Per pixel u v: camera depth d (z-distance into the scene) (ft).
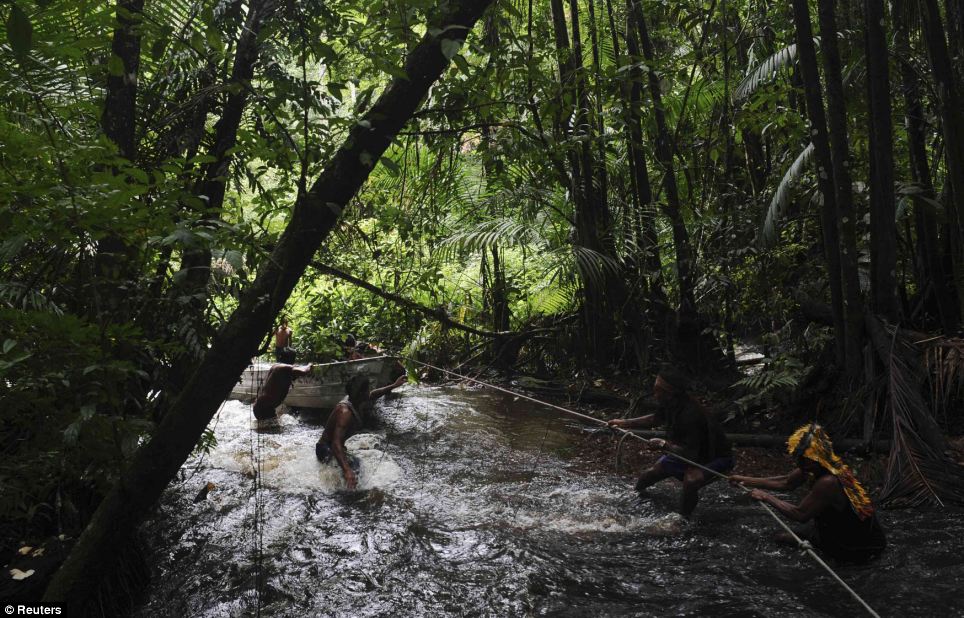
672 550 17.37
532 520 19.47
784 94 27.96
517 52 20.20
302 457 24.70
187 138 16.44
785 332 30.14
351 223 27.32
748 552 17.03
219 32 12.81
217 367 11.22
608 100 23.75
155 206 11.11
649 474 20.70
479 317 40.47
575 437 28.02
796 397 26.37
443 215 30.76
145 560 16.10
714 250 32.86
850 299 24.26
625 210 34.35
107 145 11.27
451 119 19.69
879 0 22.70
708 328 31.60
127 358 13.65
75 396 12.40
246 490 21.68
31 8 12.37
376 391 30.12
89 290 13.62
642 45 32.53
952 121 23.12
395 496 21.36
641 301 34.19
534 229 32.40
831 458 16.17
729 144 33.17
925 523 18.06
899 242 28.68
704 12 30.09
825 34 23.07
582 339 36.40
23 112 12.67
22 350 11.17
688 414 19.63
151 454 11.09
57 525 15.02
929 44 23.11
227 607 14.66
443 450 26.45
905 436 21.11
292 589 15.39
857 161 29.19
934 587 14.56
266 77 13.28
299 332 40.60
